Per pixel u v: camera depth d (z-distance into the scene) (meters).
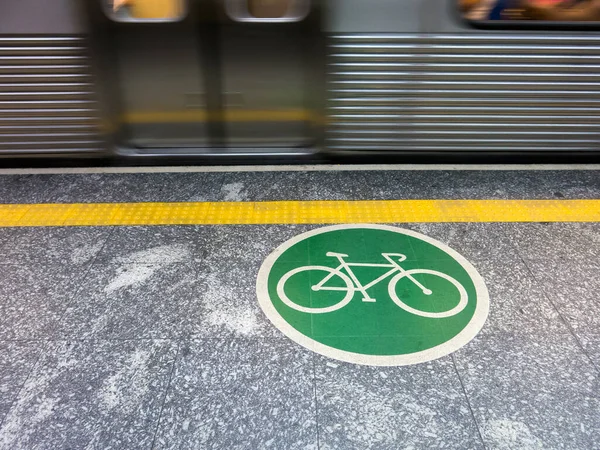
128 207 3.71
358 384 2.32
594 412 2.20
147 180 4.07
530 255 3.19
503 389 2.30
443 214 3.61
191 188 3.95
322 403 2.23
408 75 3.86
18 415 2.18
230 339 2.57
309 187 3.95
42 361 2.44
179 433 2.11
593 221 3.53
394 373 2.37
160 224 3.51
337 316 2.70
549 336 2.59
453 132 4.09
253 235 3.37
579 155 4.24
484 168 4.24
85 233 3.41
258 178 4.08
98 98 3.94
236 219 3.55
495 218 3.56
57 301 2.82
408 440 2.08
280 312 2.73
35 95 3.91
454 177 4.09
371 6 3.65
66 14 3.66
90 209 3.69
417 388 2.30
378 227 3.45
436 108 3.99
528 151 4.20
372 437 2.09
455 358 2.46
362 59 3.81
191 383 2.33
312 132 4.14
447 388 2.30
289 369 2.39
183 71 3.91
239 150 4.25
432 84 3.90
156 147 4.23
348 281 2.95
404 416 2.18
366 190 3.91
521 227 3.46
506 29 3.72
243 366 2.41
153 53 3.83
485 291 2.88
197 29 3.76
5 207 3.70
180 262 3.12
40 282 2.96
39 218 3.57
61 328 2.64
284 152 4.22
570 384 2.33
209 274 3.02
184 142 4.21
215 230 3.43
